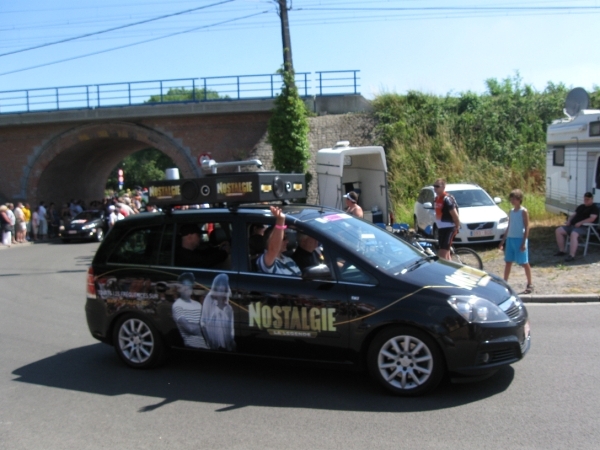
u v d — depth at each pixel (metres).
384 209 16.72
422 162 24.19
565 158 14.31
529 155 23.72
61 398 5.63
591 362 5.96
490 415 4.70
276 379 5.83
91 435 4.72
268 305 5.51
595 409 4.76
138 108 28.88
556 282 10.13
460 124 25.55
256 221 5.83
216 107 28.23
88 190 39.25
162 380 5.98
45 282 13.88
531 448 4.10
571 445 4.13
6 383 6.17
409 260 5.81
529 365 5.93
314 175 25.12
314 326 5.34
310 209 6.26
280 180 6.16
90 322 6.59
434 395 5.17
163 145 29.41
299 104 23.83
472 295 5.12
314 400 5.21
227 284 5.72
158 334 6.18
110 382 6.02
